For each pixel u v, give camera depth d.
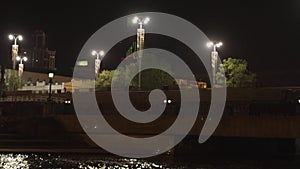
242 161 34.69
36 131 43.47
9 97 68.50
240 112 43.47
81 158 33.00
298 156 41.47
